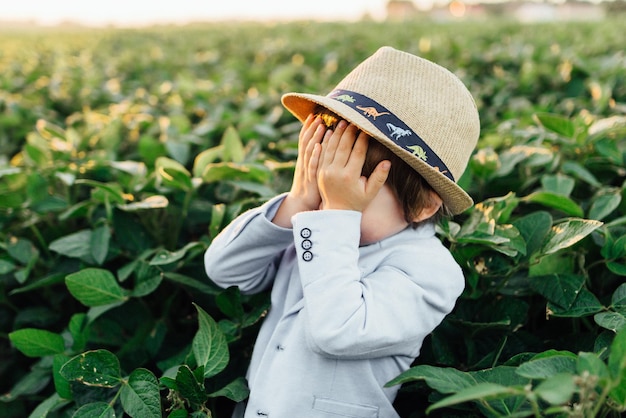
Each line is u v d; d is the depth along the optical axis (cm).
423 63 150
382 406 146
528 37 740
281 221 162
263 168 227
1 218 247
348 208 146
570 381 102
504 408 127
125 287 225
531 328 194
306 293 141
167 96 463
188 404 157
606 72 393
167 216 231
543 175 234
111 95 454
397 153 139
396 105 144
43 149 283
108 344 205
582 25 964
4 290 240
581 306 161
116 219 216
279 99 395
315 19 1666
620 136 253
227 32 1179
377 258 150
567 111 338
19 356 248
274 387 147
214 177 231
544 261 176
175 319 224
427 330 145
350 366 144
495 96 389
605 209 195
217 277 172
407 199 148
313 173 154
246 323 170
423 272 146
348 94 148
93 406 150
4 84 505
